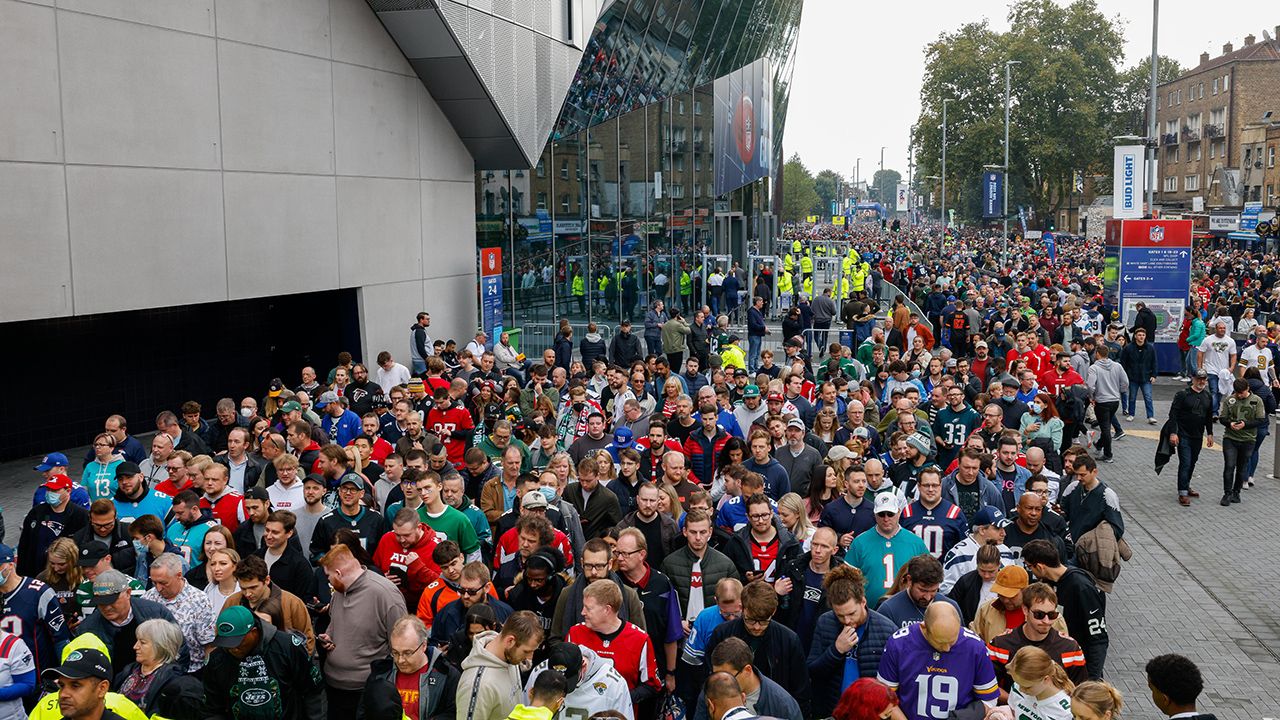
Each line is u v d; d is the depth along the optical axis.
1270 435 22.55
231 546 8.09
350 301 20.84
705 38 37.66
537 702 5.52
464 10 21.22
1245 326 39.59
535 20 24.27
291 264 18.64
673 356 24.56
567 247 29.39
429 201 22.73
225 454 11.92
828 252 45.44
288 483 10.13
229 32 17.09
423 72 22.09
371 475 11.47
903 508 9.39
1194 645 10.74
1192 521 15.63
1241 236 73.44
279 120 18.23
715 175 41.72
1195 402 16.39
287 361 22.58
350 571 7.48
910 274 49.50
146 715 6.47
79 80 14.50
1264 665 10.19
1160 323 28.98
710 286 36.38
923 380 18.64
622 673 6.80
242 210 17.48
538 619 6.34
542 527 7.98
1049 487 10.15
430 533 8.76
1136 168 39.53
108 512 8.68
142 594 7.70
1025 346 21.22
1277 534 14.88
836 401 14.65
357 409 15.64
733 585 6.97
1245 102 99.12
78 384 18.83
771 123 52.66
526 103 24.08
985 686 6.33
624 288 33.06
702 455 12.01
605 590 6.73
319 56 19.16
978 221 143.50
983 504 10.05
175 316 20.64
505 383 15.70
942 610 6.26
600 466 10.38
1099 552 9.62
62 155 14.28
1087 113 94.75
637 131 33.69
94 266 14.80
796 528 8.91
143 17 15.48
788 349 18.69
